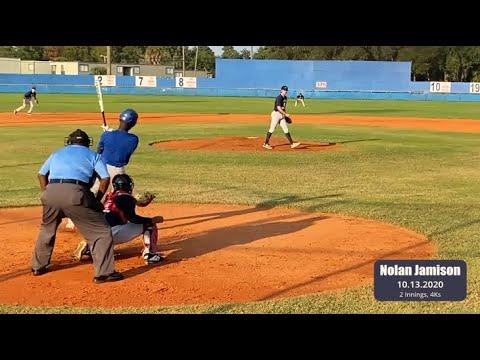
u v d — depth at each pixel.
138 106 45.66
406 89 70.62
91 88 70.62
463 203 10.97
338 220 9.74
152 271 7.02
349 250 7.93
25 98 35.25
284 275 6.87
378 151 19.19
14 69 93.12
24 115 34.47
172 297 6.14
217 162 16.27
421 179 13.77
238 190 12.20
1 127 26.66
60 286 6.48
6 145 19.75
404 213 10.09
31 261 7.31
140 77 71.50
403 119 36.19
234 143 20.83
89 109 40.59
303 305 5.84
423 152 19.11
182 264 7.30
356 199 11.30
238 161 16.50
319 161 16.70
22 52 120.75
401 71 70.44
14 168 14.95
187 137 23.08
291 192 12.04
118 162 8.17
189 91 72.06
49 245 6.84
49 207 6.65
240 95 71.81
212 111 41.25
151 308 5.76
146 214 10.05
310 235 8.75
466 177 14.09
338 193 11.95
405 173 14.69
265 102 56.09
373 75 70.75
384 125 31.30
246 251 7.89
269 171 14.83
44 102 49.16
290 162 16.45
